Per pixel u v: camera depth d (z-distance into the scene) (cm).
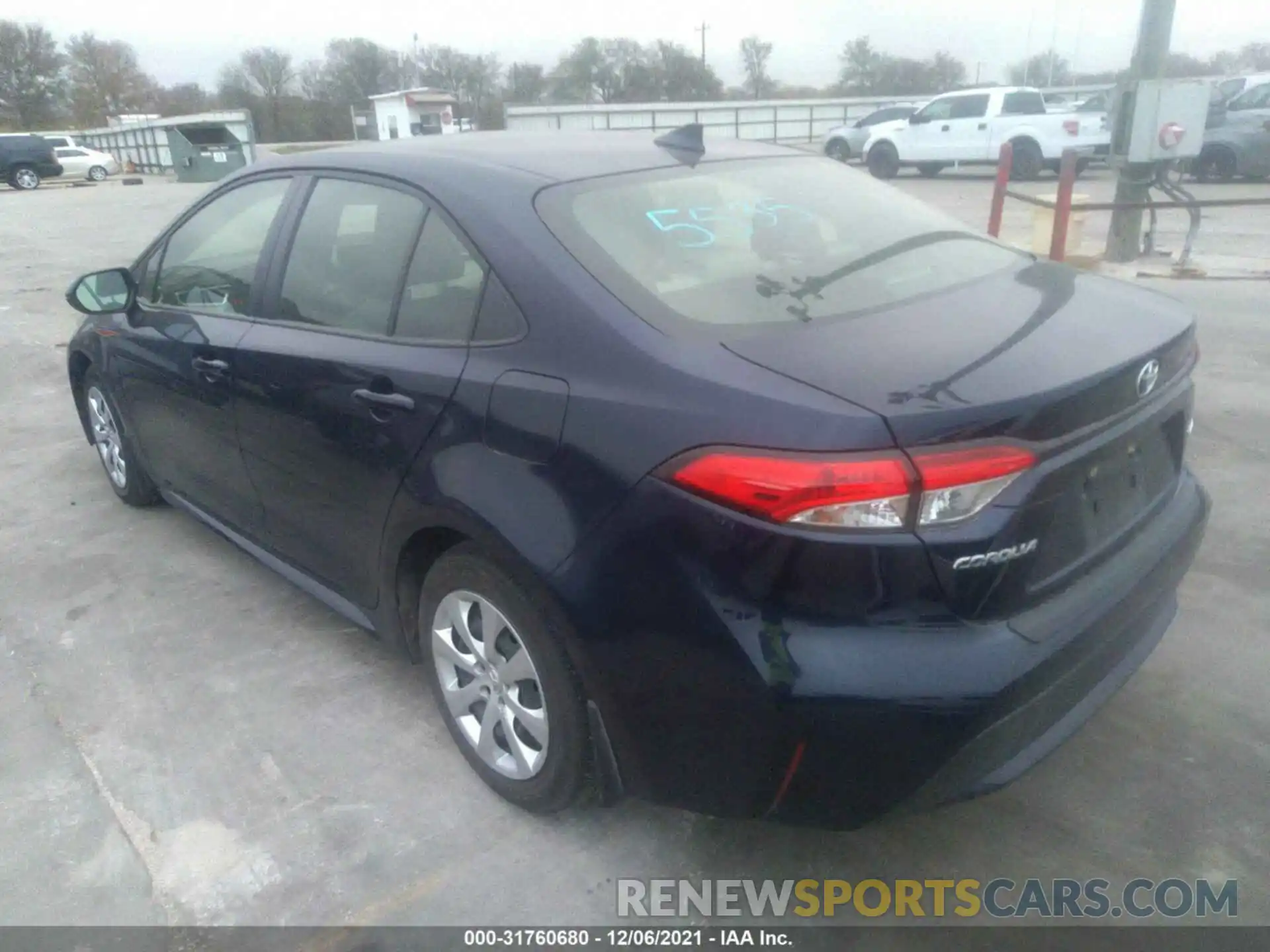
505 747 278
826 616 202
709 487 205
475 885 256
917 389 203
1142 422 239
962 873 256
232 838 273
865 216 303
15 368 771
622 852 266
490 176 278
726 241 267
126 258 1368
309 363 303
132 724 324
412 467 267
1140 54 974
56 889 258
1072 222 1031
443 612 280
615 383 225
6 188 3525
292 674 349
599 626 225
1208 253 1091
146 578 422
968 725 201
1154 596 251
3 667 359
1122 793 279
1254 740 297
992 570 204
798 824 222
